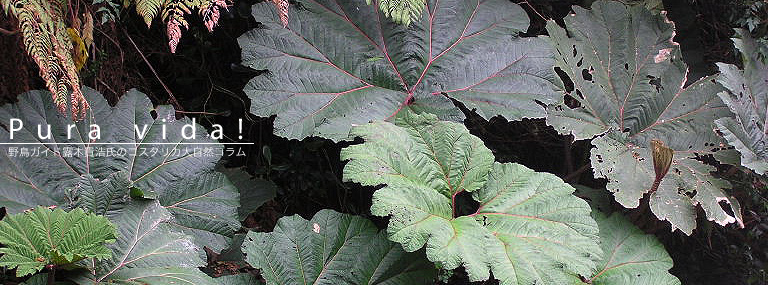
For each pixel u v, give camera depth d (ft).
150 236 6.13
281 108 7.55
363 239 7.04
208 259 8.47
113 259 5.82
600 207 8.56
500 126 10.86
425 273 6.98
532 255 6.21
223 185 7.31
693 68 9.51
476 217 6.77
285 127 7.48
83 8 7.30
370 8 8.21
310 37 7.97
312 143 9.96
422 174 6.75
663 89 8.63
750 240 9.80
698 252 10.52
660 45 8.75
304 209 10.55
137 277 5.70
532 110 8.11
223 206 7.18
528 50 8.41
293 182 10.27
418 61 8.29
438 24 8.35
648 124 8.59
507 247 6.30
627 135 8.48
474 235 6.33
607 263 7.64
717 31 10.00
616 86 8.68
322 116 7.68
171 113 7.43
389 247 7.01
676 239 10.47
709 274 10.53
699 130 8.38
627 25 8.80
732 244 10.18
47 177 6.54
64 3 6.51
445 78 8.29
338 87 7.95
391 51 8.24
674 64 8.68
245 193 8.23
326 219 7.07
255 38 7.73
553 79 8.34
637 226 8.16
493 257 6.13
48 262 5.14
